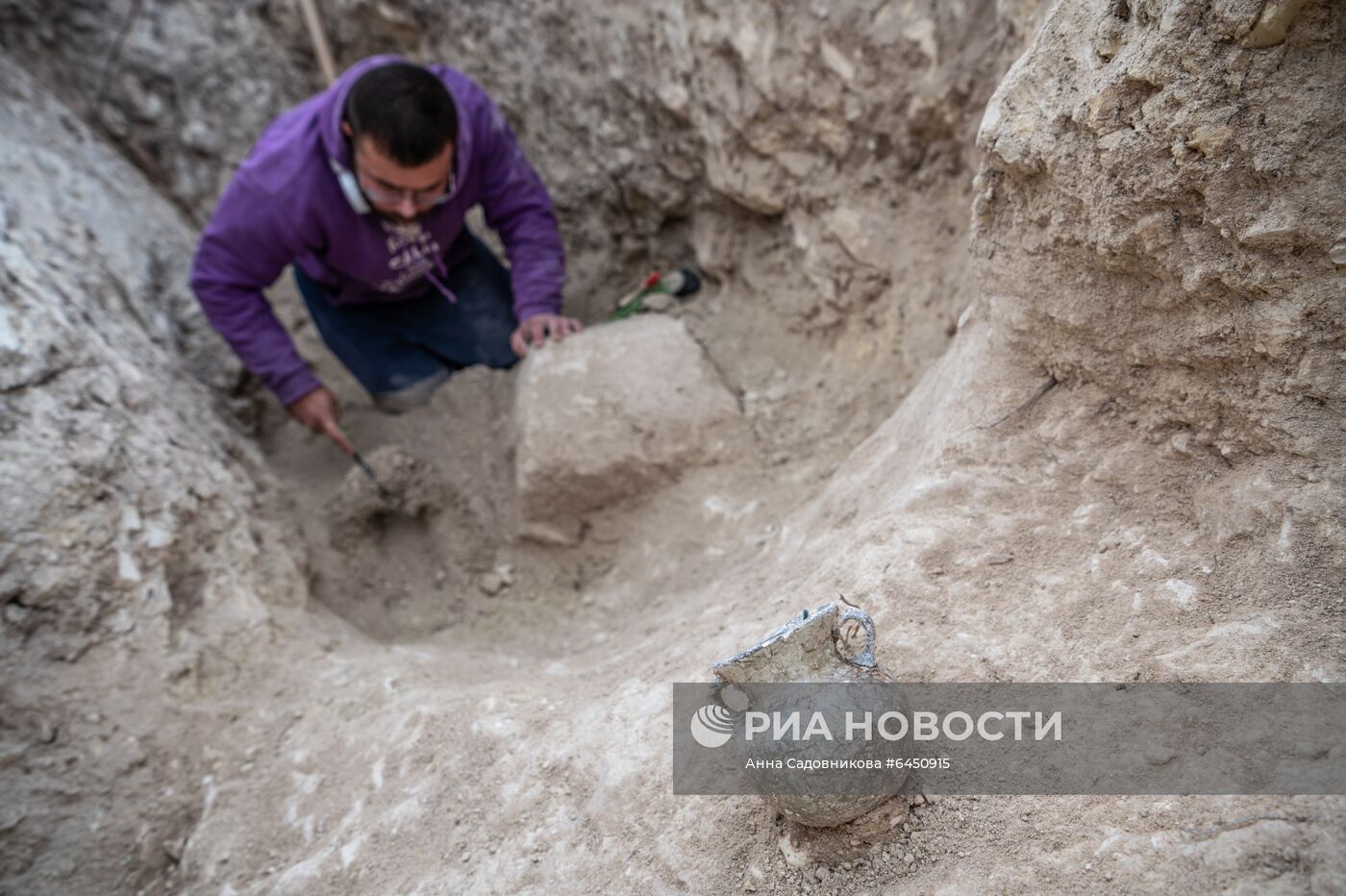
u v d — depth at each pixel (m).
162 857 2.14
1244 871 1.27
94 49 4.12
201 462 2.80
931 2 2.54
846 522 2.19
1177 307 1.70
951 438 2.01
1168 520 1.75
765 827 1.63
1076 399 1.91
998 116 1.85
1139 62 1.60
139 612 2.41
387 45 4.05
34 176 3.29
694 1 2.93
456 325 3.45
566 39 3.43
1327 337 1.54
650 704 1.91
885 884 1.50
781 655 1.48
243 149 4.32
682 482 2.85
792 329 3.13
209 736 2.30
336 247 3.09
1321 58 1.46
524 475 2.88
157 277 3.54
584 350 2.99
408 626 2.98
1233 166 1.55
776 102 2.86
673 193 3.43
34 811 2.16
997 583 1.78
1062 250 1.82
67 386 2.58
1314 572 1.53
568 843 1.75
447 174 2.85
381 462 3.13
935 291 2.69
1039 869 1.40
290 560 2.81
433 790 1.95
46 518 2.37
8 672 2.26
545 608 2.91
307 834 2.03
